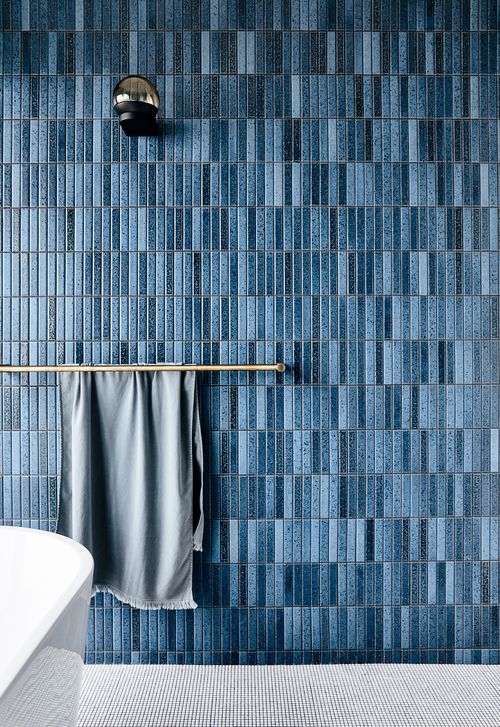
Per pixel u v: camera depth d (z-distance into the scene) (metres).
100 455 1.82
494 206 1.86
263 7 1.84
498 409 1.87
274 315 1.84
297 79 1.84
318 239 1.84
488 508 1.87
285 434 1.85
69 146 1.83
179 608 1.80
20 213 1.83
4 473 1.84
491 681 1.77
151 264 1.84
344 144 1.84
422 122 1.85
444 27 1.85
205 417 1.85
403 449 1.86
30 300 1.84
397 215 1.85
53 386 1.84
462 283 1.86
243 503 1.85
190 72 1.83
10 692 0.81
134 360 1.84
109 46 1.83
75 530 1.76
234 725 1.56
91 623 1.85
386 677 1.79
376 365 1.85
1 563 1.39
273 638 1.85
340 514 1.86
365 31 1.85
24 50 1.83
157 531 1.81
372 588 1.86
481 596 1.87
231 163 1.84
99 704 1.64
